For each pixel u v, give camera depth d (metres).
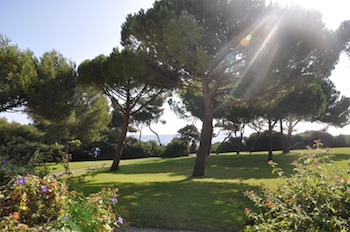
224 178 9.51
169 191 6.86
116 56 10.95
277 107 16.38
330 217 2.32
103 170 13.58
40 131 17.64
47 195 2.58
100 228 2.30
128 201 5.76
